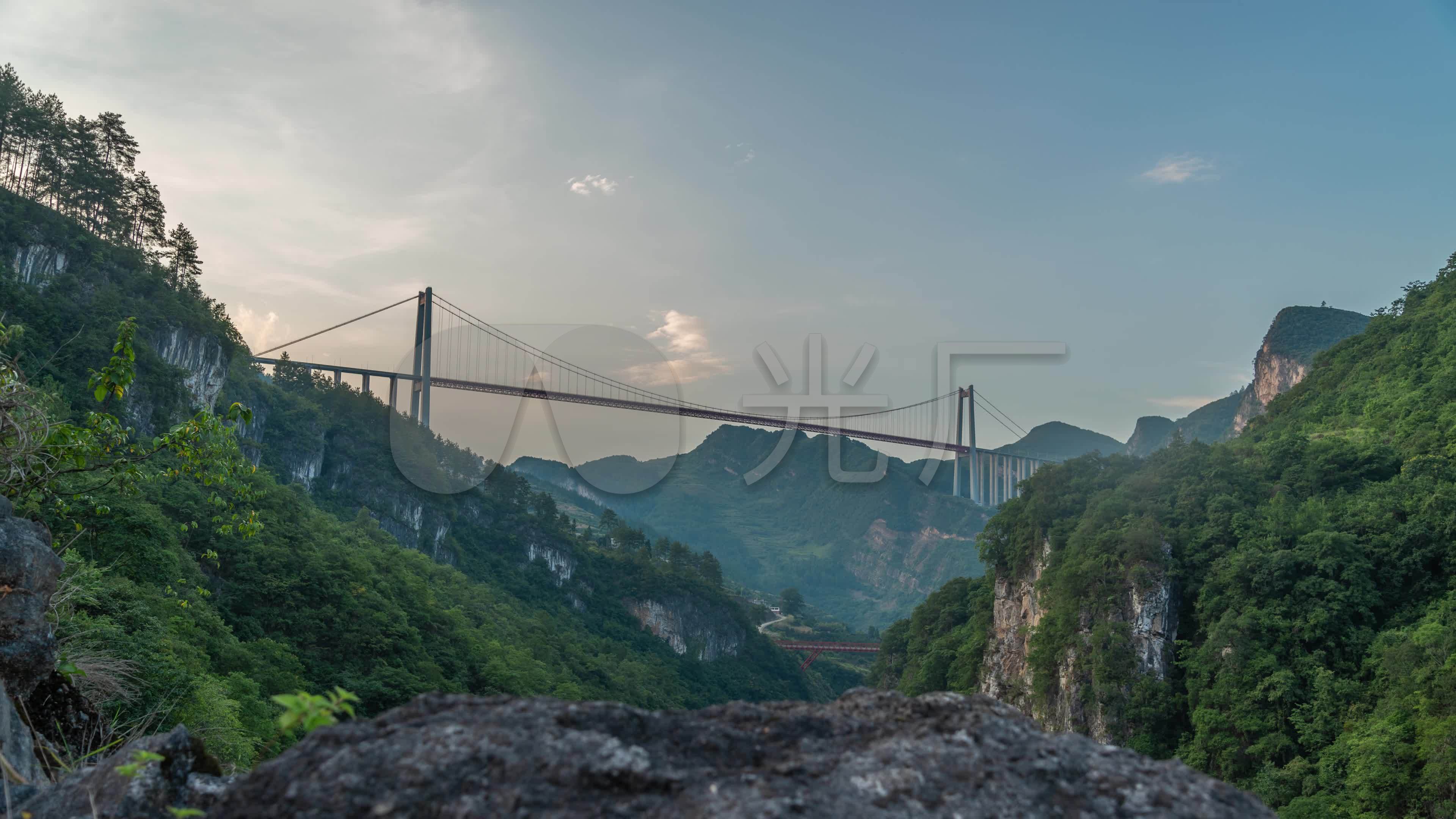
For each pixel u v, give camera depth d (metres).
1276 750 38.91
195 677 19.05
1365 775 32.56
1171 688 46.62
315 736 2.00
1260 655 42.41
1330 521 47.41
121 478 9.25
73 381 64.56
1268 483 52.41
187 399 83.88
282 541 59.28
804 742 2.13
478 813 1.73
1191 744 44.22
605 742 1.94
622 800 1.80
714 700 115.19
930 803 1.83
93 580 9.88
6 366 7.20
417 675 56.12
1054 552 57.69
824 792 1.85
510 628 86.12
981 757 1.98
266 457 104.94
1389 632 40.78
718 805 1.76
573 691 71.31
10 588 4.30
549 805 1.76
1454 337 65.88
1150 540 49.75
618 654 112.50
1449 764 29.77
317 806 1.75
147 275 89.50
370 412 127.88
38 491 7.37
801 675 138.25
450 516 125.44
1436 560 43.81
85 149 95.44
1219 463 53.97
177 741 2.55
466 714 2.10
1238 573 45.62
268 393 115.06
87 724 4.82
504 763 1.86
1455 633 36.81
